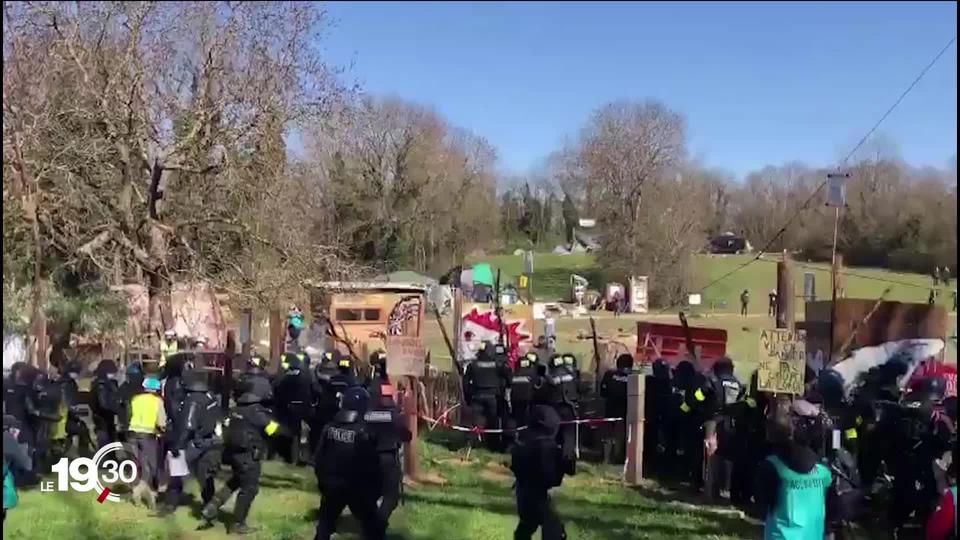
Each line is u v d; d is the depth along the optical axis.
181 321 22.78
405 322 22.75
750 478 11.33
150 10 24.59
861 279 59.53
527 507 8.24
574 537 10.02
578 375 15.55
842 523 8.55
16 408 11.88
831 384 13.11
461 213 75.31
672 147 76.44
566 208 100.38
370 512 8.34
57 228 21.42
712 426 12.41
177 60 25.56
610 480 13.62
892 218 67.12
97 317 21.19
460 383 18.06
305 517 10.80
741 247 88.31
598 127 78.25
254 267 23.25
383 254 67.62
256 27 24.59
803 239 71.19
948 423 9.83
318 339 24.98
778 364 10.43
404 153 68.56
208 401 10.91
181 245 24.59
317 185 33.31
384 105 67.94
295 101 24.38
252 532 10.04
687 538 10.07
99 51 23.28
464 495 12.38
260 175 24.41
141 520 10.61
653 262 61.38
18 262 19.28
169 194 25.66
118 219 23.64
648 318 51.50
